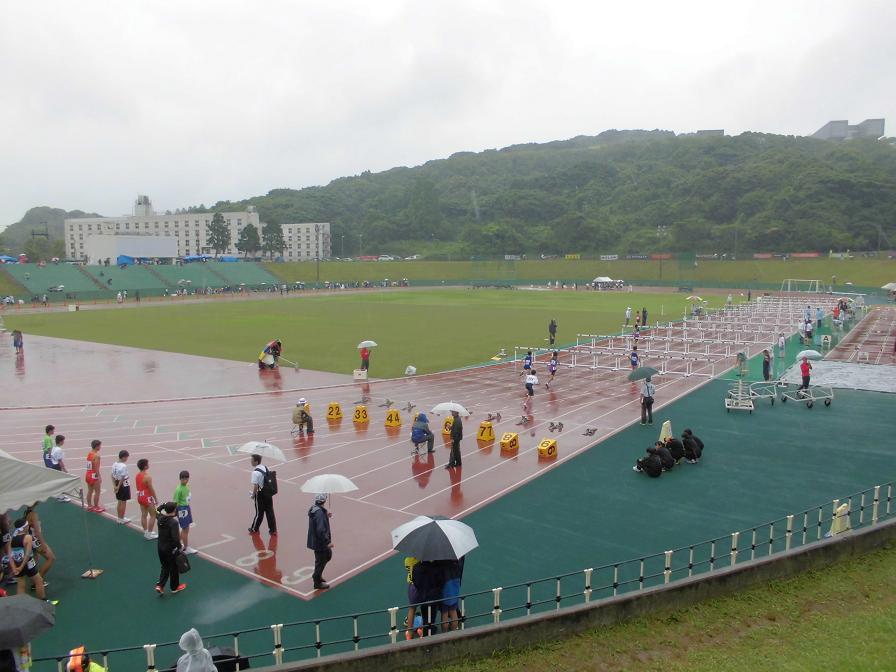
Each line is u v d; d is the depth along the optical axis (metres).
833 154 194.12
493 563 14.59
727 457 22.39
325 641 11.72
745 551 15.18
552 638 10.72
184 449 24.17
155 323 69.44
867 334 55.84
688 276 142.75
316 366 42.12
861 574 13.05
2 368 42.28
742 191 183.12
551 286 142.38
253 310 85.06
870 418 27.50
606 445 24.05
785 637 10.75
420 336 56.44
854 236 152.25
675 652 10.37
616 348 48.62
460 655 10.12
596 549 15.32
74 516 17.84
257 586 13.77
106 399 33.09
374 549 15.54
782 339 42.84
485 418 28.39
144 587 13.73
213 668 8.65
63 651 11.39
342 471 21.44
